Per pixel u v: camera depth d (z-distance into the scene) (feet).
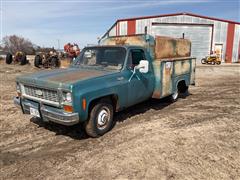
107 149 14.19
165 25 99.86
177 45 24.59
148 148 14.20
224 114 21.36
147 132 16.75
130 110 22.41
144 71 17.53
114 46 18.72
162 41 21.61
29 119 19.40
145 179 11.11
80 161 12.82
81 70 17.71
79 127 17.75
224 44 104.94
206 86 37.65
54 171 11.86
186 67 25.46
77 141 15.48
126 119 19.70
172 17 99.45
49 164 12.55
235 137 16.06
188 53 27.37
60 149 14.33
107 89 15.67
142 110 22.45
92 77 15.29
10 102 24.77
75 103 13.78
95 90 14.82
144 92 19.63
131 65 18.20
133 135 16.25
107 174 11.52
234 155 13.52
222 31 103.50
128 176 11.34
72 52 59.11
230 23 103.30
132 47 18.65
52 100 14.60
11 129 17.37
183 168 12.07
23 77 16.21
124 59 17.79
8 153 13.82
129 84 17.63
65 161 12.85
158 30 99.96
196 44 102.99
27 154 13.71
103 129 16.33
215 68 72.18
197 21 101.09
